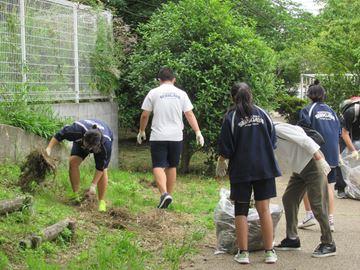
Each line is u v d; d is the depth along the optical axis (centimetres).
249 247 539
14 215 520
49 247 477
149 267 472
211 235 600
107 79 1026
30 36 808
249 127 489
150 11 1360
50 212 563
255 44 1009
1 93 745
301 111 628
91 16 995
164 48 1020
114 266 453
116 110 1057
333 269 486
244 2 1527
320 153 518
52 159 635
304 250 551
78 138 625
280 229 640
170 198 666
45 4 850
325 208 523
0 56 743
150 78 1016
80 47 955
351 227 655
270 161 494
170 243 547
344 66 1416
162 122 691
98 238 523
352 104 740
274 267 489
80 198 625
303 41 1680
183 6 1023
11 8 768
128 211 633
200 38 1003
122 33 1120
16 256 447
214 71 963
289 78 2142
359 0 1410
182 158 1035
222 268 485
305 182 528
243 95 496
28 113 761
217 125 975
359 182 852
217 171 517
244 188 491
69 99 913
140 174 959
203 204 745
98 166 626
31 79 805
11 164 701
